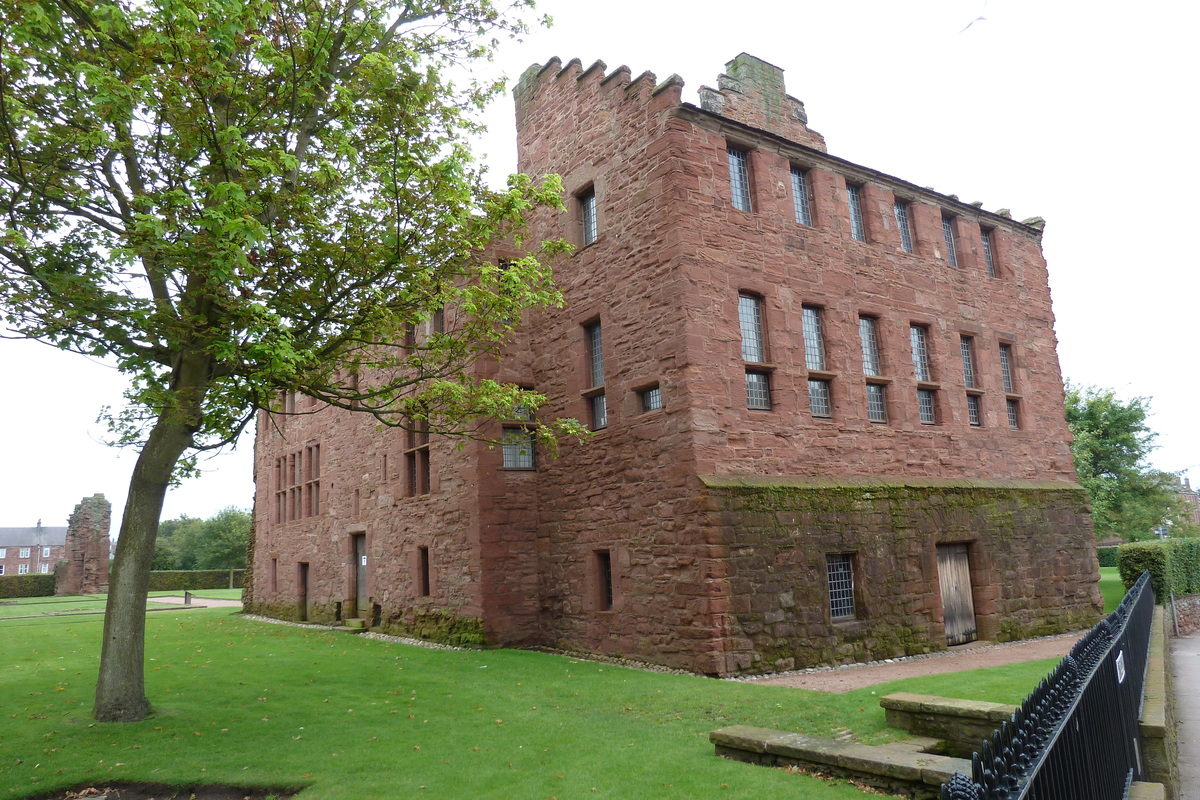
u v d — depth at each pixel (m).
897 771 5.81
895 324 15.95
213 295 8.53
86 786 6.99
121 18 7.55
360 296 9.94
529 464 16.52
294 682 11.62
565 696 10.33
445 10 10.96
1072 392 34.22
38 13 7.11
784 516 12.83
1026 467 18.14
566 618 15.12
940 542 15.16
